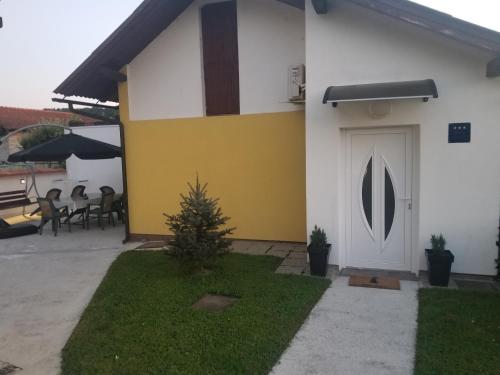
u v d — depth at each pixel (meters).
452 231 6.12
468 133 5.91
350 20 6.27
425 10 5.49
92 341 4.47
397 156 6.47
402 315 4.98
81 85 8.96
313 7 6.42
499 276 5.96
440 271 5.80
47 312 5.54
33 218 13.18
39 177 16.89
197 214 6.44
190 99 8.83
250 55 8.33
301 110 8.07
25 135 23.03
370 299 5.49
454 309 4.93
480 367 3.71
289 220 8.36
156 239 9.36
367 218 6.71
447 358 3.88
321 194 6.68
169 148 9.06
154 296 5.65
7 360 4.29
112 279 6.55
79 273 7.19
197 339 4.38
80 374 3.85
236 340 4.32
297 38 7.98
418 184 6.26
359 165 6.64
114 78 8.96
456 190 6.04
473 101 5.86
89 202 11.00
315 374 3.79
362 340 4.41
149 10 7.89
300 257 7.42
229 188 8.70
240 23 8.34
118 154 10.35
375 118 6.30
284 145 8.24
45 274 7.20
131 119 9.29
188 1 8.52
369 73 6.26
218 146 8.70
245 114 8.46
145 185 9.34
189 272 6.54
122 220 11.96
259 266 6.86
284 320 4.78
